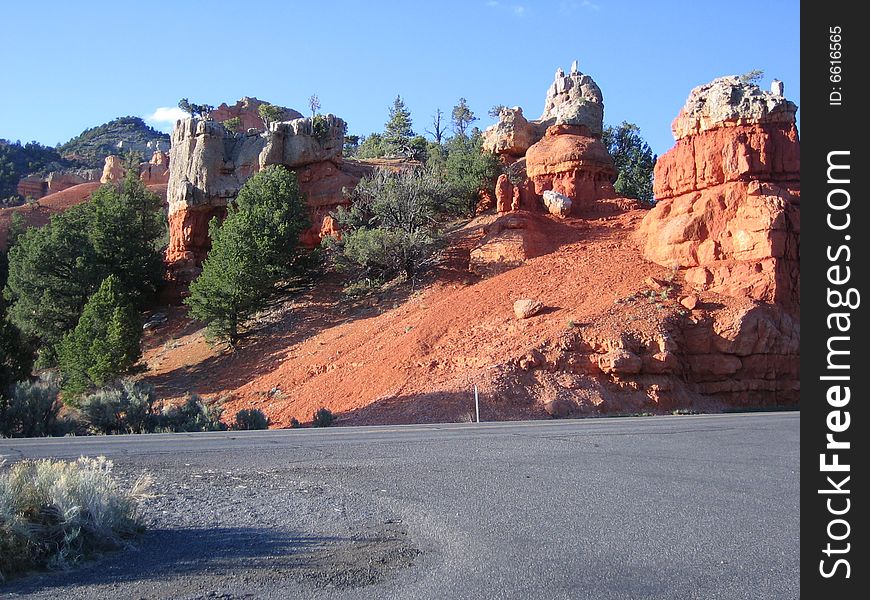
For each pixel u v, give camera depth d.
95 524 6.76
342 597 5.54
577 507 8.48
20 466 7.60
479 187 53.97
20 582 5.88
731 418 22.88
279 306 46.47
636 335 31.09
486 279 40.75
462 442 14.82
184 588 5.74
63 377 41.09
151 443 15.04
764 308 33.00
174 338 48.97
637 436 15.98
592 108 56.59
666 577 6.02
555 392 28.22
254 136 59.84
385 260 44.59
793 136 37.59
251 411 26.30
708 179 38.22
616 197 51.12
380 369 32.47
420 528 7.54
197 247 57.91
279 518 7.97
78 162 182.12
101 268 52.31
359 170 65.75
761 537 7.31
